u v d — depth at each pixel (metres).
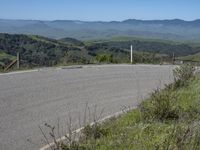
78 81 16.98
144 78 18.84
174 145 5.51
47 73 19.47
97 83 16.64
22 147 7.33
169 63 29.52
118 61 29.50
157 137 6.75
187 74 14.69
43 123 9.24
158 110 8.49
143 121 8.26
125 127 7.95
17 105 11.25
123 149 6.34
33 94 13.20
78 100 12.48
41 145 7.45
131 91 14.66
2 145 7.44
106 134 7.56
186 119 7.91
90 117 9.94
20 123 9.18
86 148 6.59
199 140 5.61
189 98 10.55
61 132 8.39
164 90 12.34
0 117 9.71
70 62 27.19
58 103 11.83
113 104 11.95
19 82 15.89
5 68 21.83
